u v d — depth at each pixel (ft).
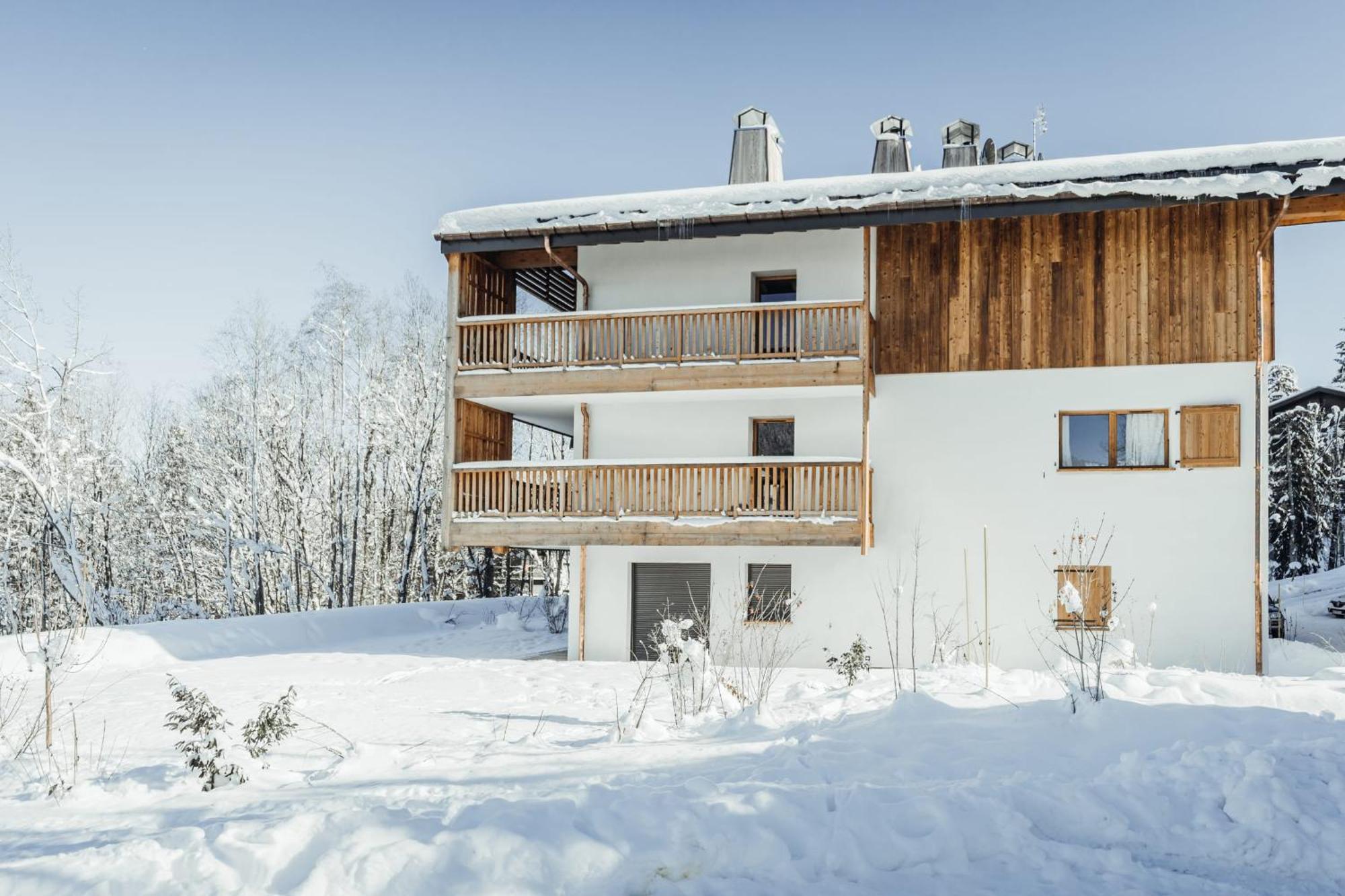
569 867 16.46
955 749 23.70
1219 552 50.70
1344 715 27.84
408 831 17.44
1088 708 25.86
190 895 15.60
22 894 15.61
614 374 56.49
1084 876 16.55
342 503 116.78
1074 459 53.72
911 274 56.29
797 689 38.45
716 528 53.98
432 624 85.35
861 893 15.78
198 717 24.61
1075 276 53.83
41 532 104.17
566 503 57.11
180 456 130.82
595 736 30.37
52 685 33.94
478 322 59.21
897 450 55.57
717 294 59.72
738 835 17.56
